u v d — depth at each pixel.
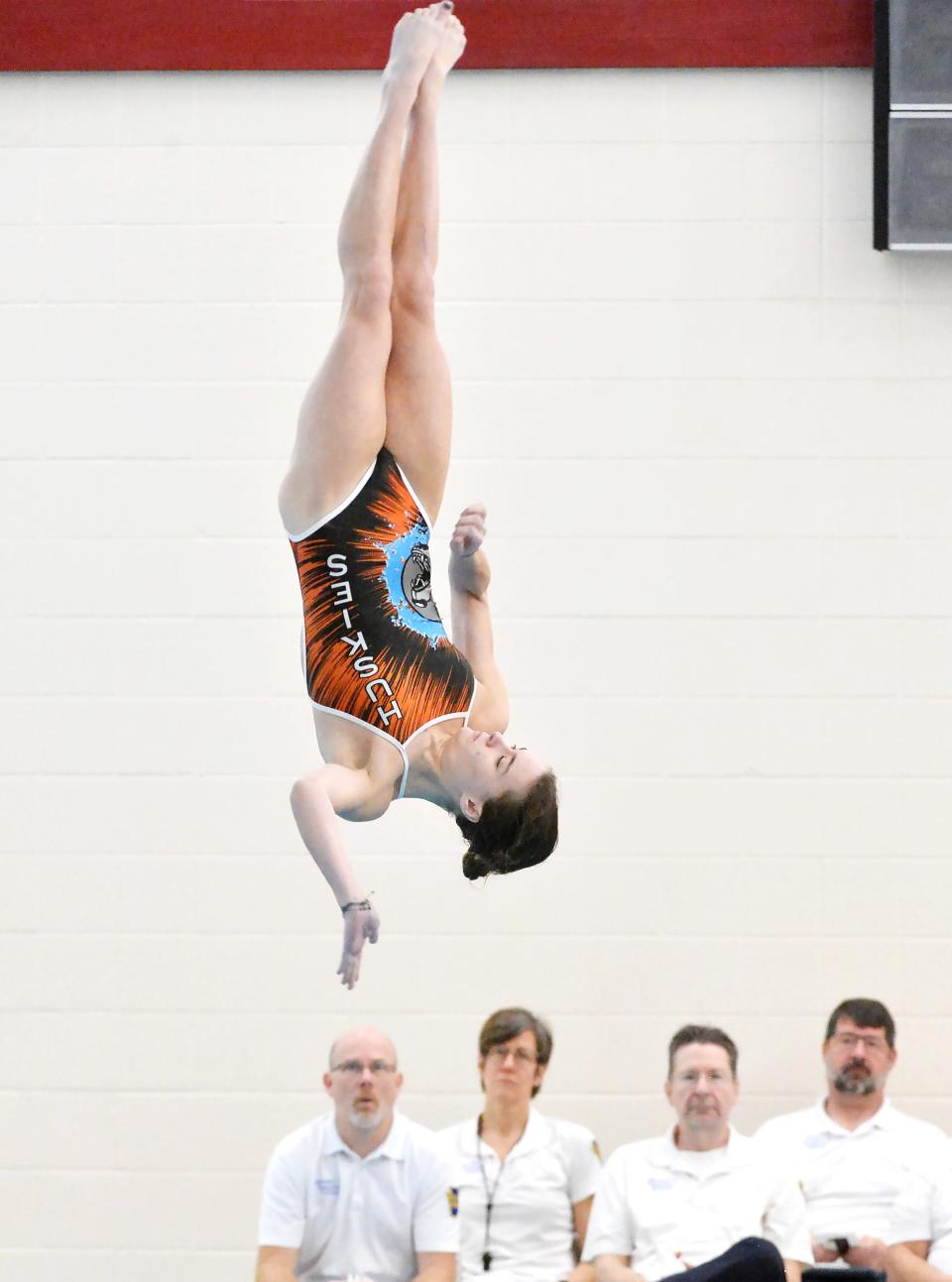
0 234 16.58
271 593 16.23
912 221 16.25
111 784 16.06
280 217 16.56
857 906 15.89
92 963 15.90
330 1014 15.83
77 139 16.64
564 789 16.02
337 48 16.61
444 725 10.27
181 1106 15.75
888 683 16.09
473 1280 14.02
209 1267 15.58
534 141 16.56
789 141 16.56
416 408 10.56
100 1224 15.66
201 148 16.61
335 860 9.37
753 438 16.33
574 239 16.48
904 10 16.30
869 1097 14.81
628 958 15.85
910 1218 14.29
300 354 16.44
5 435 16.39
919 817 15.96
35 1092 15.80
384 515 10.30
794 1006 15.79
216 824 16.02
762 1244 8.22
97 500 16.33
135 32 16.64
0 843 16.03
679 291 16.44
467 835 10.34
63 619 16.22
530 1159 14.34
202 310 16.48
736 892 15.91
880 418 16.33
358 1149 13.46
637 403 16.34
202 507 16.31
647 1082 15.72
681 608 16.17
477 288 16.44
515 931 15.88
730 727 16.06
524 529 16.23
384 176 10.47
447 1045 15.77
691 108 16.56
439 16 10.85
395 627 10.16
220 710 16.11
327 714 10.09
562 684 16.09
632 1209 13.91
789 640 16.14
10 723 16.12
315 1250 13.38
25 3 16.67
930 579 16.19
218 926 15.93
